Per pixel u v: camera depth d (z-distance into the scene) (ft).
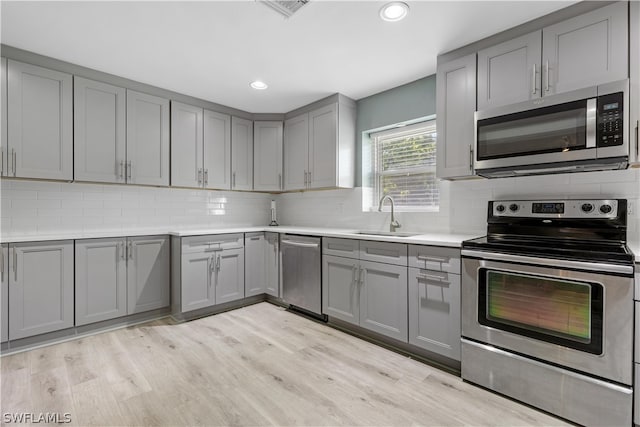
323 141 10.94
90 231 9.62
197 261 9.98
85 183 9.48
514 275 5.80
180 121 10.54
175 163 10.42
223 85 9.91
